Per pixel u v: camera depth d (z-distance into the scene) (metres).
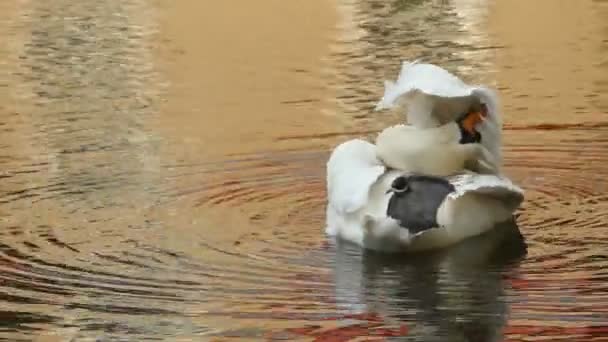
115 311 13.50
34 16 41.41
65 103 26.61
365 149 16.19
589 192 18.06
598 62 30.28
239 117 24.77
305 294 13.93
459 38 34.78
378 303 13.62
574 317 13.10
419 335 12.75
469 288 14.05
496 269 14.62
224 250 15.52
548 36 34.84
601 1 42.03
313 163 20.31
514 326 12.91
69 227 16.69
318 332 12.82
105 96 27.41
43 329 13.03
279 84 28.44
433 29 36.59
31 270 14.87
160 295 13.95
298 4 43.94
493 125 16.02
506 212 16.08
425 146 15.60
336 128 23.31
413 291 14.01
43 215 17.33
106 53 33.72
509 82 27.91
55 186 19.00
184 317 13.23
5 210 17.62
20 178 19.59
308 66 30.78
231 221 16.88
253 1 45.16
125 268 14.88
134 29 38.31
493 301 13.60
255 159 20.70
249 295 13.88
